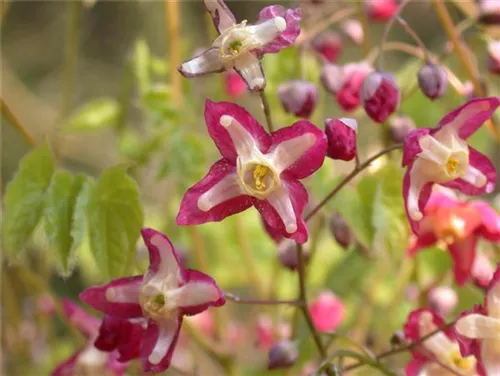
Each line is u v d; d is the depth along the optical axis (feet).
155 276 0.65
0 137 1.66
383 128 0.80
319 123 0.89
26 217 0.70
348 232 0.76
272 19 0.64
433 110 0.86
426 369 0.70
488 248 0.82
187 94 0.88
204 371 0.93
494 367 0.64
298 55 0.80
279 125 0.88
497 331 0.64
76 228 0.69
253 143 0.63
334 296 0.90
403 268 0.85
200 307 0.64
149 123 0.88
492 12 0.81
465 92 0.82
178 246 0.88
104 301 0.65
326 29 0.92
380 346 0.84
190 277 0.64
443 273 0.84
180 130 0.86
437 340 0.69
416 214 0.65
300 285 0.70
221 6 0.64
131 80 0.91
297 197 0.63
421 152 0.65
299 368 0.81
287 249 0.75
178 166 0.85
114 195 0.70
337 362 0.72
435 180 0.66
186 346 0.92
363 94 0.70
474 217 0.74
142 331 0.66
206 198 0.63
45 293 0.89
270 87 0.86
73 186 0.70
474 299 0.83
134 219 0.70
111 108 0.91
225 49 0.63
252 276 0.93
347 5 0.87
